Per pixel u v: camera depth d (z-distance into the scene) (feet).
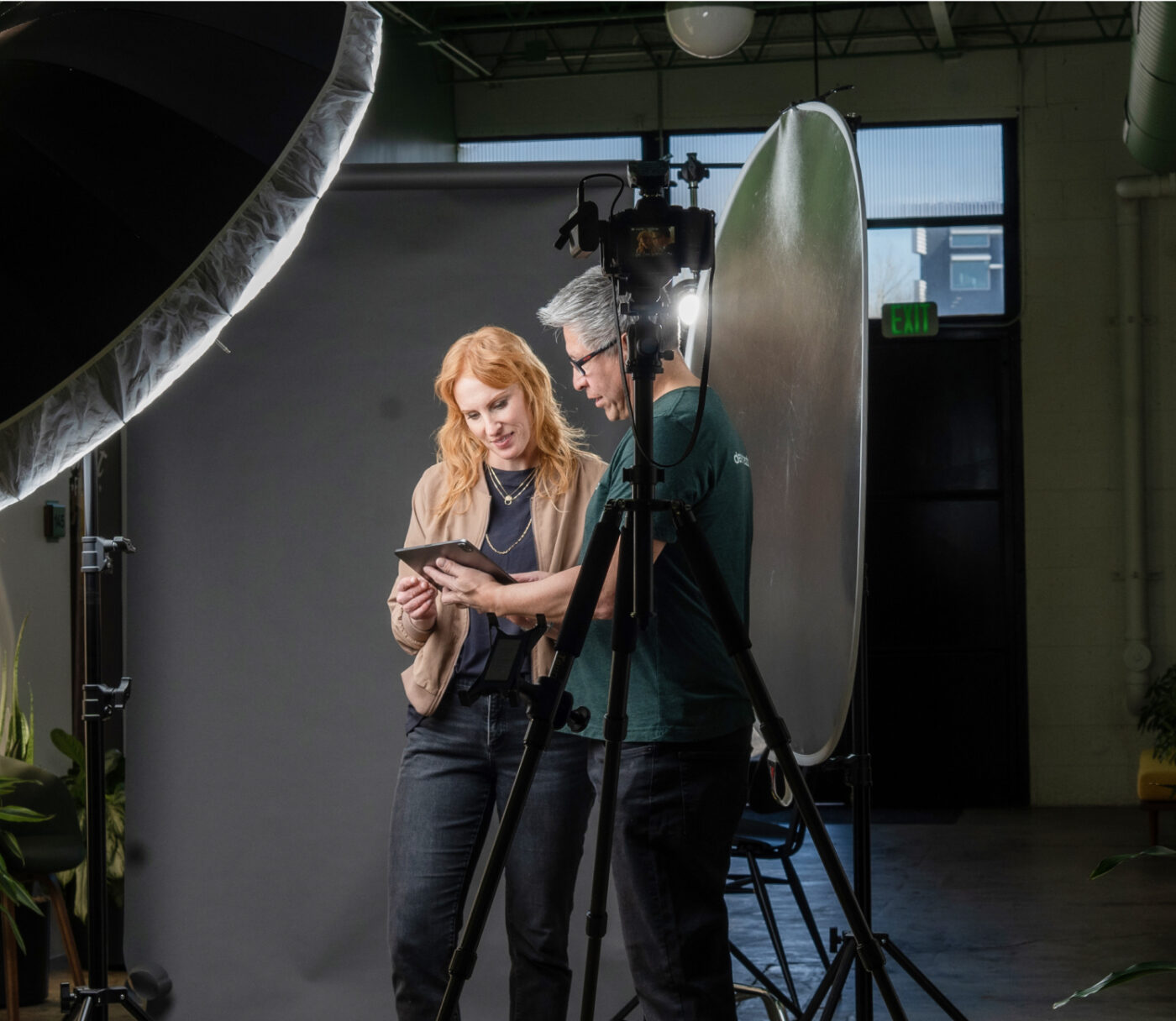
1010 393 27.27
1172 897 18.13
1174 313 26.84
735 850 12.60
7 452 5.73
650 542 5.32
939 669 27.20
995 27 27.32
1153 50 17.67
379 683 9.05
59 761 14.51
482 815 7.52
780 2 22.79
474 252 9.05
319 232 9.11
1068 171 27.20
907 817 25.63
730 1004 5.85
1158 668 26.73
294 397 9.12
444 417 9.03
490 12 26.89
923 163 27.53
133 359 5.75
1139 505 26.61
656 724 5.89
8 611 13.64
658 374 5.91
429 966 7.30
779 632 8.14
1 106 5.74
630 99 28.22
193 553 9.16
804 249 7.70
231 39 5.92
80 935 13.79
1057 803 26.91
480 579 6.35
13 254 5.65
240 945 9.12
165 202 5.70
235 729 9.13
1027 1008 12.81
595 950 5.51
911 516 27.40
